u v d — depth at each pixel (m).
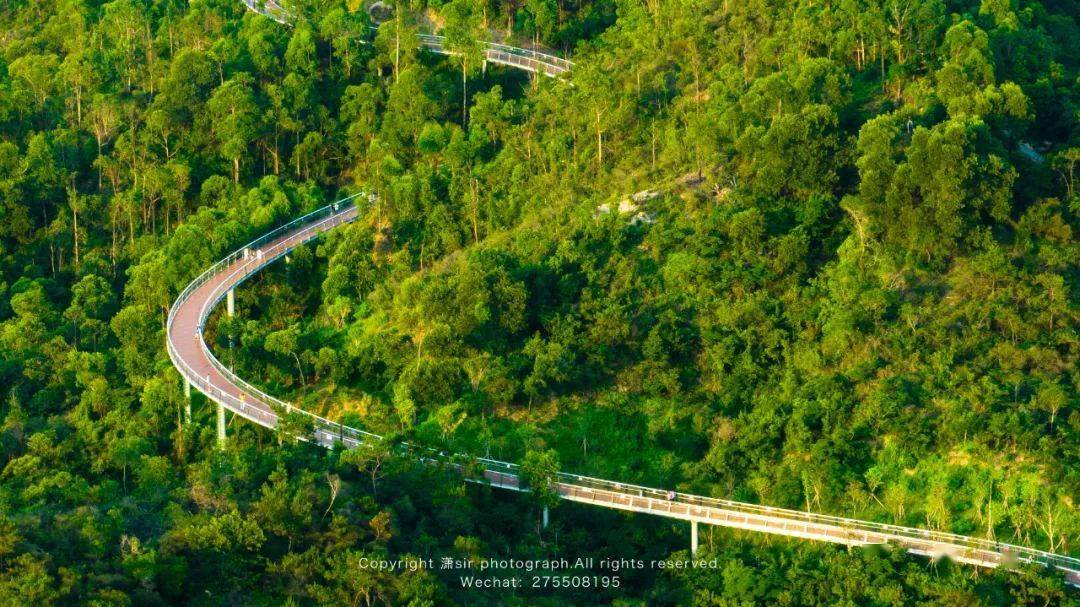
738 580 141.25
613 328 167.25
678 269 171.12
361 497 146.75
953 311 161.50
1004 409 150.88
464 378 167.88
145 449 163.88
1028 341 157.62
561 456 160.12
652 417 162.12
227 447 162.75
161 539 136.75
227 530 137.12
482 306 169.50
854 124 184.00
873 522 146.00
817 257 171.88
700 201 178.75
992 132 175.38
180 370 171.12
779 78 181.62
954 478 148.25
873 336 159.88
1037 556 138.50
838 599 138.25
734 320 164.75
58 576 128.25
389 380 170.75
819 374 159.00
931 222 165.62
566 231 180.75
